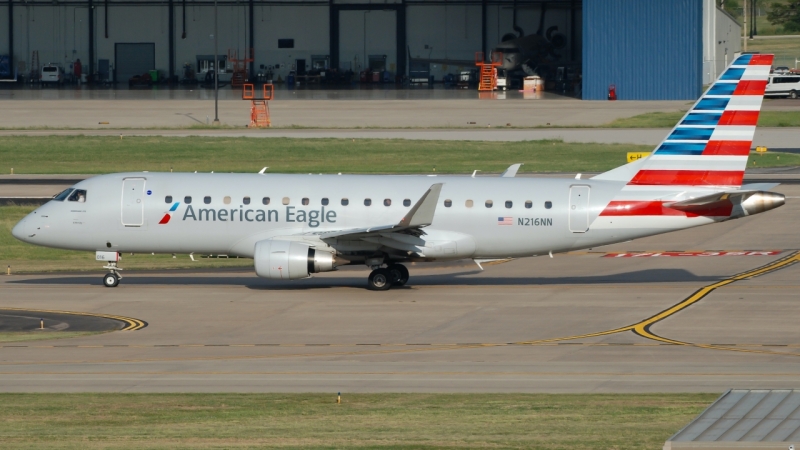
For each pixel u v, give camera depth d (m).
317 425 94.75
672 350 133.75
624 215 174.38
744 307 162.00
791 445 69.81
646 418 96.50
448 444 86.19
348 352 133.62
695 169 174.50
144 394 110.00
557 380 117.38
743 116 172.38
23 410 102.00
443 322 152.75
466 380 117.56
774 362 126.38
